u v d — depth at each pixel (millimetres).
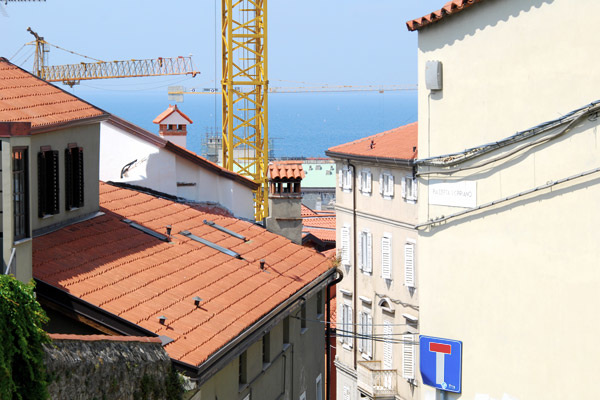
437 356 37312
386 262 98812
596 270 32156
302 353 58750
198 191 70750
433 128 38844
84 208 49094
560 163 33125
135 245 48094
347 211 108062
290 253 59969
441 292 38250
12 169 33750
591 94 32031
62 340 30016
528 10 34000
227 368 43656
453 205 37688
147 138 67188
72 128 47344
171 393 36344
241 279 50188
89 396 30688
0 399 25203
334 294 114312
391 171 97188
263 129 151750
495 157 35500
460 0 36500
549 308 33875
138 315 39156
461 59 37125
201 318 41938
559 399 33688
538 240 34094
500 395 35781
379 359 100812
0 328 25594
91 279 40781
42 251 41719
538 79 33812
